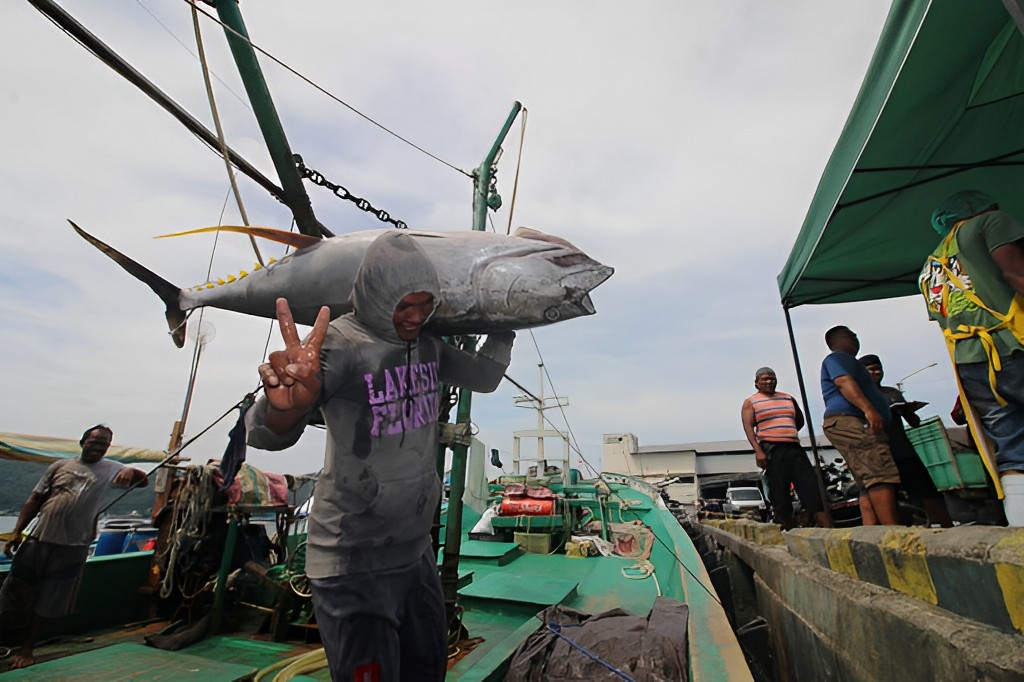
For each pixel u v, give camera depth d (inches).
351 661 62.6
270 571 155.4
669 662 96.5
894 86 102.2
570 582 171.9
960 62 98.7
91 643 147.0
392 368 67.4
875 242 177.8
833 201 139.5
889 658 75.9
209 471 157.8
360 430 65.1
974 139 126.8
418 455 68.4
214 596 148.7
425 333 77.7
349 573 63.9
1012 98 113.0
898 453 173.3
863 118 117.4
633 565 200.5
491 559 214.1
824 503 187.8
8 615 130.2
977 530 66.9
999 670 50.2
